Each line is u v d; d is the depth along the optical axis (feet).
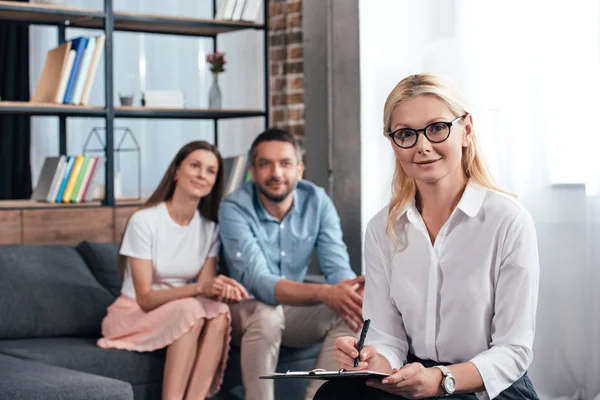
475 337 6.72
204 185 11.34
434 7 13.58
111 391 8.83
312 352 11.87
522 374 6.51
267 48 15.83
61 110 13.70
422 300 6.86
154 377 10.77
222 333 10.71
